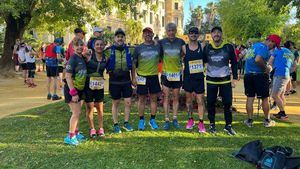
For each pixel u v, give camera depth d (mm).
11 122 8594
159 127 7969
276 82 9289
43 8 19094
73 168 5820
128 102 7711
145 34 7586
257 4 37250
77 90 6934
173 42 7664
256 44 8078
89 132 7625
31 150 6609
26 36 30797
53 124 8289
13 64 21438
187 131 7703
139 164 5906
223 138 7238
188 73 7613
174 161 6012
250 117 8289
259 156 5867
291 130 8000
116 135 7398
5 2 17734
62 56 12453
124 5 20266
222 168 5750
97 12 21547
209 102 7602
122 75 7520
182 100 9703
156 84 7758
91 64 7082
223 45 7434
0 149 6711
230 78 7539
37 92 14711
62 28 24141
